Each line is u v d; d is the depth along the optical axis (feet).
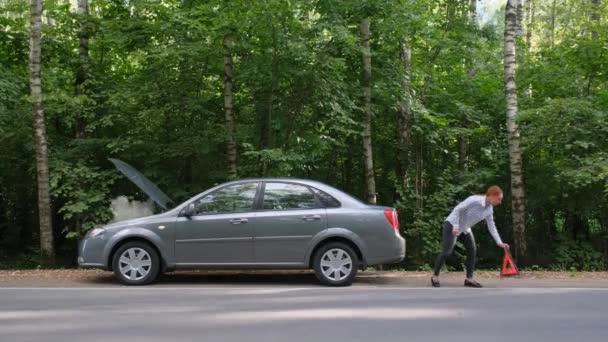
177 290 26.63
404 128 48.39
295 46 37.11
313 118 41.45
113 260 28.55
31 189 53.06
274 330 18.44
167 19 41.11
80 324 19.31
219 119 44.32
